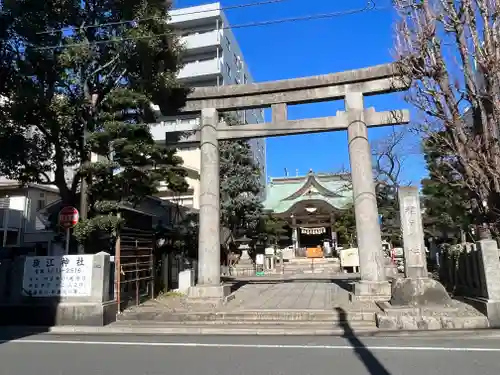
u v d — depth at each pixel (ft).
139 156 41.16
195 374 19.36
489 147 36.99
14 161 42.73
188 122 134.82
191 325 34.09
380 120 44.09
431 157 48.80
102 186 42.09
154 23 42.68
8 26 40.78
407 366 20.16
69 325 34.68
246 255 103.91
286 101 46.52
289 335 30.32
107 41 41.09
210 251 44.55
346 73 45.24
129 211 47.55
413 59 40.83
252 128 46.70
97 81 46.57
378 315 31.91
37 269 36.60
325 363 21.08
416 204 38.78
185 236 55.06
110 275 37.45
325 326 32.17
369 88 44.65
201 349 25.21
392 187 86.84
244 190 83.30
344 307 37.04
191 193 95.91
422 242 37.91
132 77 45.75
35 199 81.00
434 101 39.75
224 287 44.21
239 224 88.79
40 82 42.80
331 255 126.21
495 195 36.94
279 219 130.52
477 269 33.42
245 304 41.32
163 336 30.63
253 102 47.24
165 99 46.98
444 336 28.02
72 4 43.11
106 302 35.83
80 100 43.39
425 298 33.42
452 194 64.18
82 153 44.70
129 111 48.24
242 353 23.84
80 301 35.50
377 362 21.06
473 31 38.55
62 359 22.94
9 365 21.65
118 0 43.55
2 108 42.11
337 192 133.39
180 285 53.67
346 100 45.09
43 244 76.33
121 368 20.71
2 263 37.11
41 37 42.14
